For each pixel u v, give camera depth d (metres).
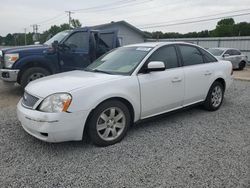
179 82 4.55
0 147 3.66
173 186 2.74
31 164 3.20
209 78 5.22
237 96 7.25
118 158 3.36
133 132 4.27
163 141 3.90
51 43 7.61
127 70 4.10
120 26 28.00
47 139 3.32
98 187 2.73
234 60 16.55
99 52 7.81
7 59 6.84
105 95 3.59
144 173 2.99
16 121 4.82
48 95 3.38
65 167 3.13
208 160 3.30
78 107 3.38
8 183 2.79
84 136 3.73
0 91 7.72
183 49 4.88
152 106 4.21
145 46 4.59
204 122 4.80
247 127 4.55
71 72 4.54
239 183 2.79
